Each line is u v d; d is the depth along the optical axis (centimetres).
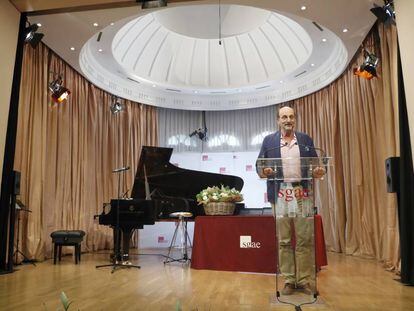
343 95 719
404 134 389
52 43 621
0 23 426
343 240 696
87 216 734
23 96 570
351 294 320
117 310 267
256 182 924
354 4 501
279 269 313
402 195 381
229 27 811
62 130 680
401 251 377
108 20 551
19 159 554
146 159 578
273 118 930
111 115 837
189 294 321
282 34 809
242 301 294
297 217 301
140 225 526
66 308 133
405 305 280
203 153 954
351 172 666
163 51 866
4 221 457
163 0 444
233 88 917
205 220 475
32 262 552
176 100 944
